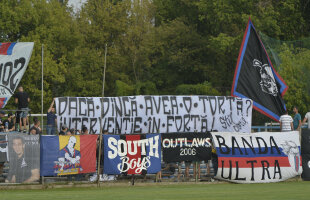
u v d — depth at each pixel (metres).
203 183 53.53
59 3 174.38
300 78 105.56
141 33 188.25
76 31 172.12
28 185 47.56
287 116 61.16
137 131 60.00
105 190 46.03
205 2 169.75
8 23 145.88
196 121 61.81
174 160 52.59
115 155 50.59
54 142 48.47
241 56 65.50
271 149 55.97
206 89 149.00
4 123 65.19
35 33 152.00
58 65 155.38
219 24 169.25
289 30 161.75
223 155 54.16
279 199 36.22
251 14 158.62
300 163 56.88
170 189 46.62
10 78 57.00
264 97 65.62
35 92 143.12
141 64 191.88
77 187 48.91
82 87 173.25
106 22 184.12
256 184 53.09
